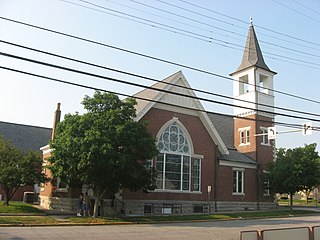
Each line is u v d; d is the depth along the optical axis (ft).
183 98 110.52
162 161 103.86
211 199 114.11
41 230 60.75
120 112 80.53
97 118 79.41
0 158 94.48
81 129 78.95
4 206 92.32
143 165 83.92
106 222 74.43
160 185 102.63
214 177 116.37
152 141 82.48
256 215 101.96
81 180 78.54
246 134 139.54
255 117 137.49
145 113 100.32
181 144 109.40
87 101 81.97
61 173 80.89
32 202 125.80
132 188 83.61
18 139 155.53
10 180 92.48
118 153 75.51
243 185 125.49
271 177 127.13
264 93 141.90
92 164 74.08
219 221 88.22
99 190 82.12
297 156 125.80
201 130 115.24
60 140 79.97
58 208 102.22
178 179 106.93
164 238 56.90
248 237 39.22
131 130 79.00
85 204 86.69
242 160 127.34
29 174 95.14
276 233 41.42
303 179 121.49
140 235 59.06
